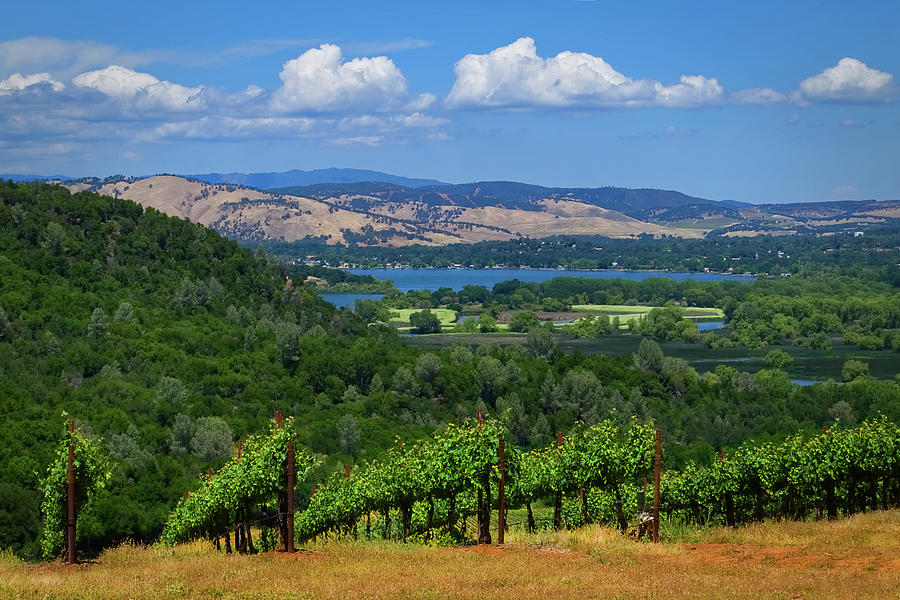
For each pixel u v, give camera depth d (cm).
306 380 13575
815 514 4953
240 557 3369
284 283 18962
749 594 2353
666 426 12888
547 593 2408
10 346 11425
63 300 13475
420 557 3180
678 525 4622
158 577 2844
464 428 3950
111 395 10706
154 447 9681
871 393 14025
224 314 15900
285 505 3881
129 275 15488
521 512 6391
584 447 4350
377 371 14475
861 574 2664
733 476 4941
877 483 4981
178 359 12681
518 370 14925
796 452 4653
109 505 7456
